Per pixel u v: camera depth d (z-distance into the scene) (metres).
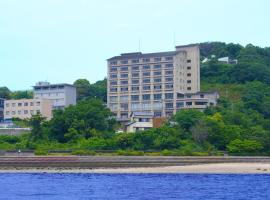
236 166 109.31
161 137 134.50
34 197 66.81
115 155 119.25
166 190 73.81
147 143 133.38
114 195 68.31
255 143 129.12
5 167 110.56
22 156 113.62
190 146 132.25
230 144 130.62
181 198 64.38
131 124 171.12
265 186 79.50
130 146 133.38
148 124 172.88
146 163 111.00
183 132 142.75
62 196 67.75
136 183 84.56
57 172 106.25
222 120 155.50
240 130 142.62
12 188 77.81
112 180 90.31
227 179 91.94
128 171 106.31
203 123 141.62
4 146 133.88
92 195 68.50
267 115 187.00
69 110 150.12
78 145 133.38
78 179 92.56
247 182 86.19
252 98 199.25
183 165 111.31
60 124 146.00
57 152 124.56
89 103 157.75
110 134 147.50
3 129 157.62
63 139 144.00
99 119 150.38
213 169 106.50
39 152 121.50
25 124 186.12
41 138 143.00
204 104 199.25
